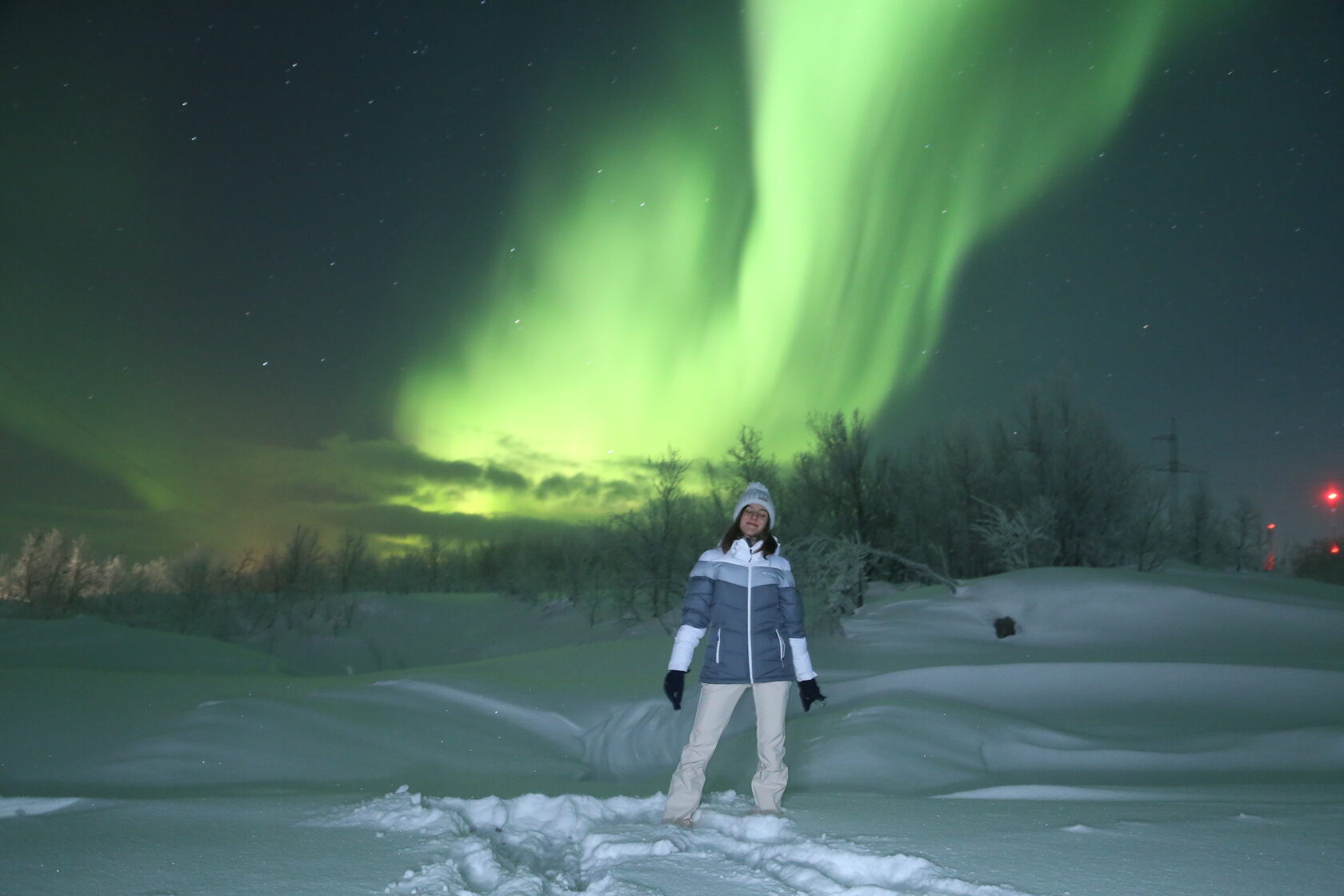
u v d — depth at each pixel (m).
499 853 3.63
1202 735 9.10
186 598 40.00
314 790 6.75
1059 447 30.55
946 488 33.41
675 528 30.91
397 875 3.14
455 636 39.00
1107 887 2.93
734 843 3.69
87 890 2.97
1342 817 4.09
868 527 29.83
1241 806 4.51
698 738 4.38
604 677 15.97
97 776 7.09
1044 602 20.12
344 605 41.81
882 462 30.64
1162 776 7.46
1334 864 3.21
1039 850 3.45
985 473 32.56
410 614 41.06
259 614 39.47
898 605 21.39
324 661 36.44
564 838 3.96
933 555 32.47
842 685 13.57
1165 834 3.74
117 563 44.69
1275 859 3.29
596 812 4.34
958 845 3.56
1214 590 20.41
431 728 10.10
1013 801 5.01
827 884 2.96
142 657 23.84
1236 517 40.25
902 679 13.44
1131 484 29.58
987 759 8.16
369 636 39.06
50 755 7.80
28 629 25.06
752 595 4.50
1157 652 17.11
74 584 41.00
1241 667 12.87
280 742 8.29
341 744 8.64
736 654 4.43
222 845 3.62
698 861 3.37
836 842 3.61
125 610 39.66
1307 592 23.17
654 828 3.97
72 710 9.62
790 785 7.22
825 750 7.91
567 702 12.34
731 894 2.90
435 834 3.79
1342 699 11.86
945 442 33.78
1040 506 28.27
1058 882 2.99
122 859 3.39
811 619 19.72
